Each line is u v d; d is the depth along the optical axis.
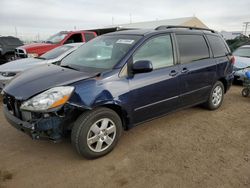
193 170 2.75
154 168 2.79
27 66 5.58
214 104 4.86
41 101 2.57
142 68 3.04
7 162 2.90
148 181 2.55
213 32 4.92
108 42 3.70
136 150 3.21
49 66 3.64
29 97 2.65
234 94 6.45
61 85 2.69
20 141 3.46
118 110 3.15
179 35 3.95
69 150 3.22
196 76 4.10
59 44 9.09
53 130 2.63
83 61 3.57
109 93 2.90
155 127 3.99
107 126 3.01
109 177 2.62
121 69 3.07
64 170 2.75
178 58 3.81
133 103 3.18
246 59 7.82
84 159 2.98
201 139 3.56
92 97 2.76
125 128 3.34
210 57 4.50
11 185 2.47
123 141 3.47
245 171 2.73
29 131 2.62
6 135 3.65
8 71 5.32
